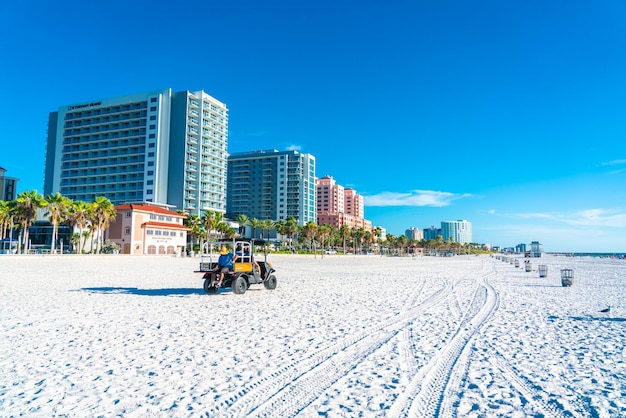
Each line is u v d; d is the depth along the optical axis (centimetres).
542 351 834
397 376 669
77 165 12188
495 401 559
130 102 11788
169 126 11712
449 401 559
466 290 2094
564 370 703
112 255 6262
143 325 1084
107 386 611
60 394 579
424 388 611
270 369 699
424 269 4403
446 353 816
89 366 713
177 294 1794
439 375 675
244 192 17412
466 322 1162
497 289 2162
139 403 545
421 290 2072
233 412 518
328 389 605
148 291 1906
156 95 11544
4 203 6475
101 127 12081
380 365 731
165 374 669
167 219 8738
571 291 2083
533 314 1312
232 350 825
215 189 12700
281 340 918
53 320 1152
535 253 12400
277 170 16950
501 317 1250
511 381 645
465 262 7388
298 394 584
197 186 11938
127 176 11625
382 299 1684
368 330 1038
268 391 594
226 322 1134
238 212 17350
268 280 2000
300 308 1406
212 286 1748
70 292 1838
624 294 1948
